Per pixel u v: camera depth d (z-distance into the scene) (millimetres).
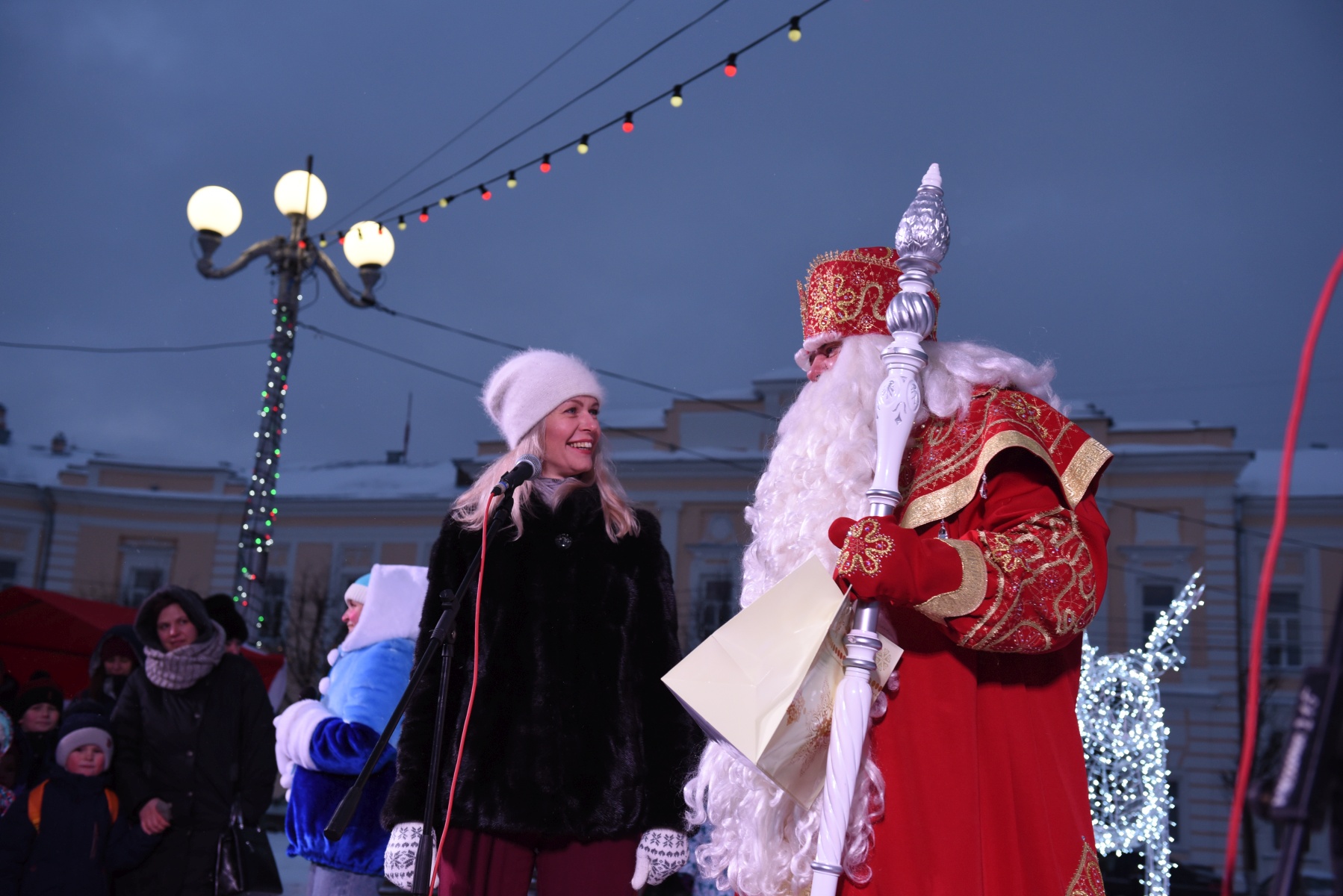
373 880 3605
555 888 2543
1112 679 6578
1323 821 1033
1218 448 20734
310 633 23266
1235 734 19016
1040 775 1781
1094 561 1771
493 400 3025
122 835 4305
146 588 25109
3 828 4285
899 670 1813
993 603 1674
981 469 1806
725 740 1750
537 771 2520
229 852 4297
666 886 6039
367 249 10266
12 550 24828
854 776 1696
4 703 6633
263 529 10305
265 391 10484
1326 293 1081
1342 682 1045
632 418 24250
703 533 22547
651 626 2732
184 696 4391
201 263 10172
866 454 1953
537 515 2773
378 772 3623
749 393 23781
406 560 24000
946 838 1706
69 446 26531
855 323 2068
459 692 2619
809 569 1805
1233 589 20016
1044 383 1973
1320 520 20156
